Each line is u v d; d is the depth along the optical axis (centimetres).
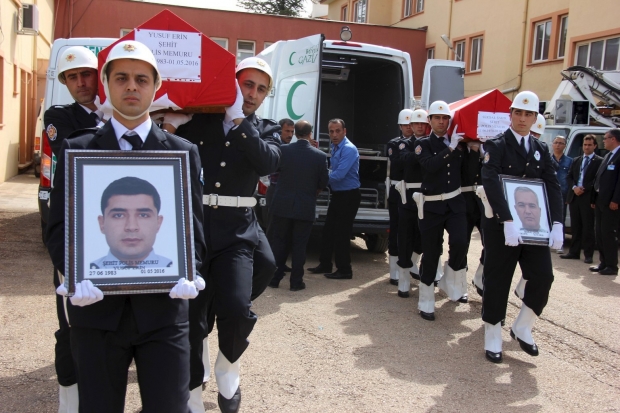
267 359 439
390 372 426
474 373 433
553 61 1872
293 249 640
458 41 2333
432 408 372
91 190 228
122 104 239
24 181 1508
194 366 331
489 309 459
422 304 562
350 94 995
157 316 233
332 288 662
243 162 344
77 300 215
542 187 452
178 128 356
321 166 632
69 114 347
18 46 1563
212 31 2269
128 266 226
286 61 815
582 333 535
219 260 335
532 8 1952
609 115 1213
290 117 777
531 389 409
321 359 445
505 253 451
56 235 233
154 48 319
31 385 378
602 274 802
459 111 535
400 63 824
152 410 231
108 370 231
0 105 1391
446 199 553
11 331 470
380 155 877
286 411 359
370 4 2923
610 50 1603
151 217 232
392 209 684
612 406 389
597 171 855
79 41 726
